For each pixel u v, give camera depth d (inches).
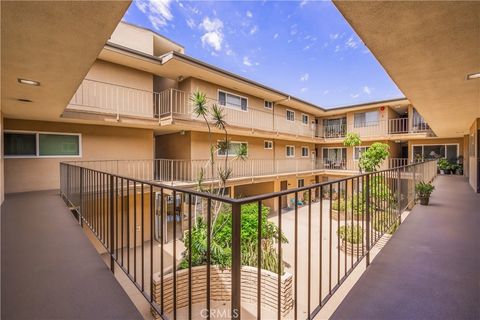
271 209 489.7
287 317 156.9
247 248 195.0
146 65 323.0
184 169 376.8
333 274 198.8
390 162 560.1
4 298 73.0
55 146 281.0
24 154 264.2
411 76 144.5
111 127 319.3
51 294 75.4
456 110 245.4
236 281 44.4
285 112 569.0
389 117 580.1
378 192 127.3
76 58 112.6
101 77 303.7
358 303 70.5
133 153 337.1
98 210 133.3
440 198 226.7
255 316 159.2
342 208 369.7
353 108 601.0
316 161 687.1
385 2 78.3
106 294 75.8
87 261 98.4
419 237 120.8
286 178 487.8
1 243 116.8
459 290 75.4
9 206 194.2
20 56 110.3
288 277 164.1
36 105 197.2
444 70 134.9
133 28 367.9
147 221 305.3
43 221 153.3
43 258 100.7
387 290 76.4
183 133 379.9
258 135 454.9
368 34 97.9
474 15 83.9
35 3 74.4
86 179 154.8
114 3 75.9
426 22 88.9
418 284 79.4
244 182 396.2
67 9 77.9
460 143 523.2
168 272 175.9
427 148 562.6
